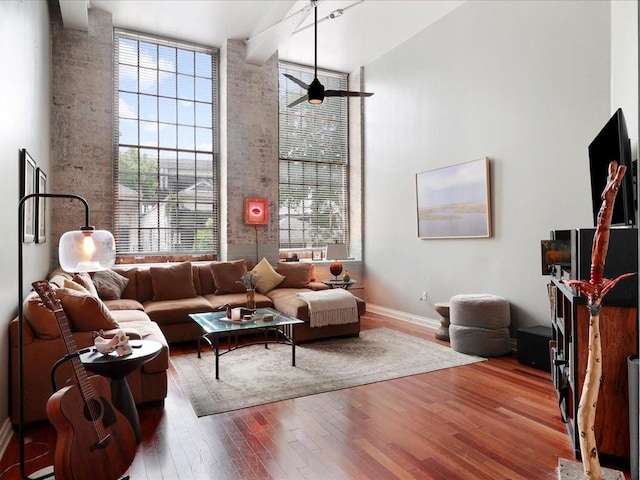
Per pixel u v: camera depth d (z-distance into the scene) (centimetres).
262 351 446
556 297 292
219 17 546
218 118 638
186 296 526
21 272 213
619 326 221
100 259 230
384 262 652
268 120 639
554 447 239
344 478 209
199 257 621
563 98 401
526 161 435
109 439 200
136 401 294
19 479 209
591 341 186
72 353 199
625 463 220
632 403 206
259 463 223
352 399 311
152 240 591
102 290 477
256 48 582
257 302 525
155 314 459
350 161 733
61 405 182
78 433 187
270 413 287
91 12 534
